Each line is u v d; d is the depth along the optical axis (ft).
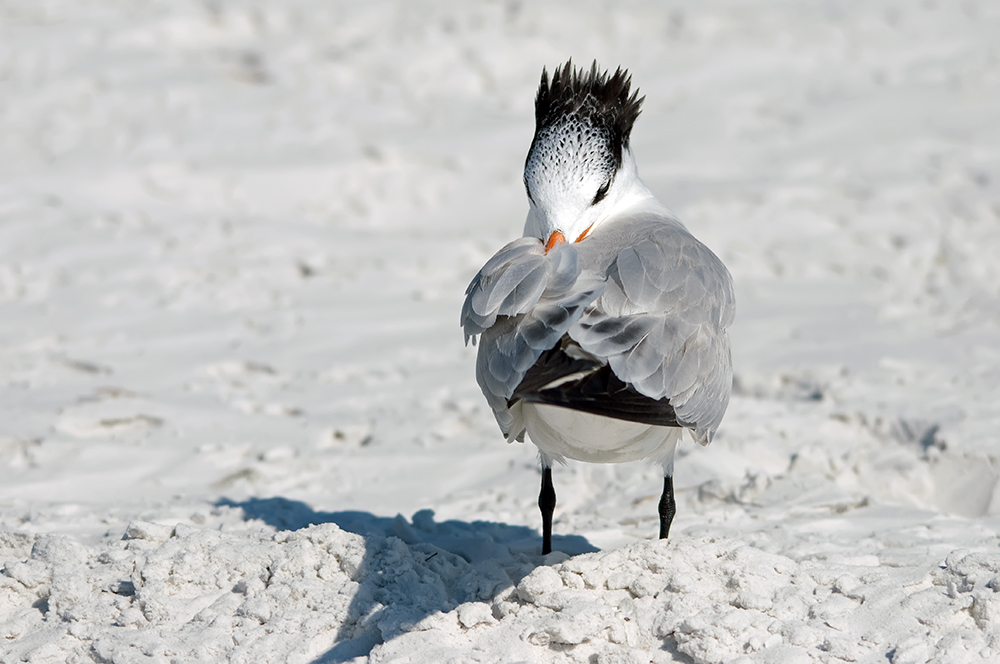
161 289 49.98
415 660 20.81
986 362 42.29
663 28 86.12
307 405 38.93
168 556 24.21
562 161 26.89
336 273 52.70
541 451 25.98
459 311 49.19
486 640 21.57
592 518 29.89
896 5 89.71
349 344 45.03
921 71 79.41
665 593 22.45
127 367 42.04
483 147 68.23
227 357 43.14
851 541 27.48
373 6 88.12
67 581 23.77
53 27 84.17
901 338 45.39
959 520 29.04
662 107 74.79
